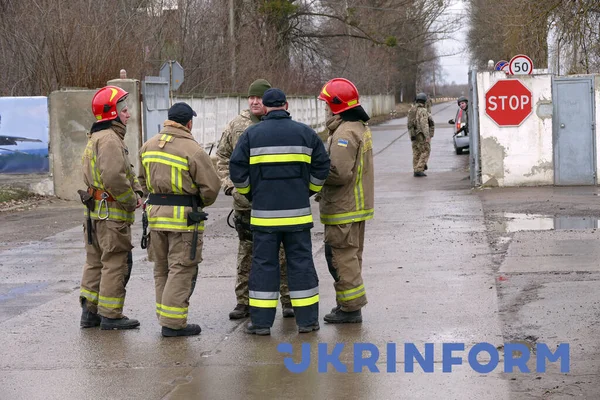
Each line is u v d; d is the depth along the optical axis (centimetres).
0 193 1712
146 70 2592
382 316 767
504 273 914
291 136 703
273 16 4225
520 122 1708
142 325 777
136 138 1822
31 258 1141
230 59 3328
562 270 907
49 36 2111
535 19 1474
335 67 5788
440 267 970
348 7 4600
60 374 633
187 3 3225
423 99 2064
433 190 1759
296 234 718
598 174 1691
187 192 722
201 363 649
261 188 709
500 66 2306
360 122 745
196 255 727
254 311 723
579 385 563
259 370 625
